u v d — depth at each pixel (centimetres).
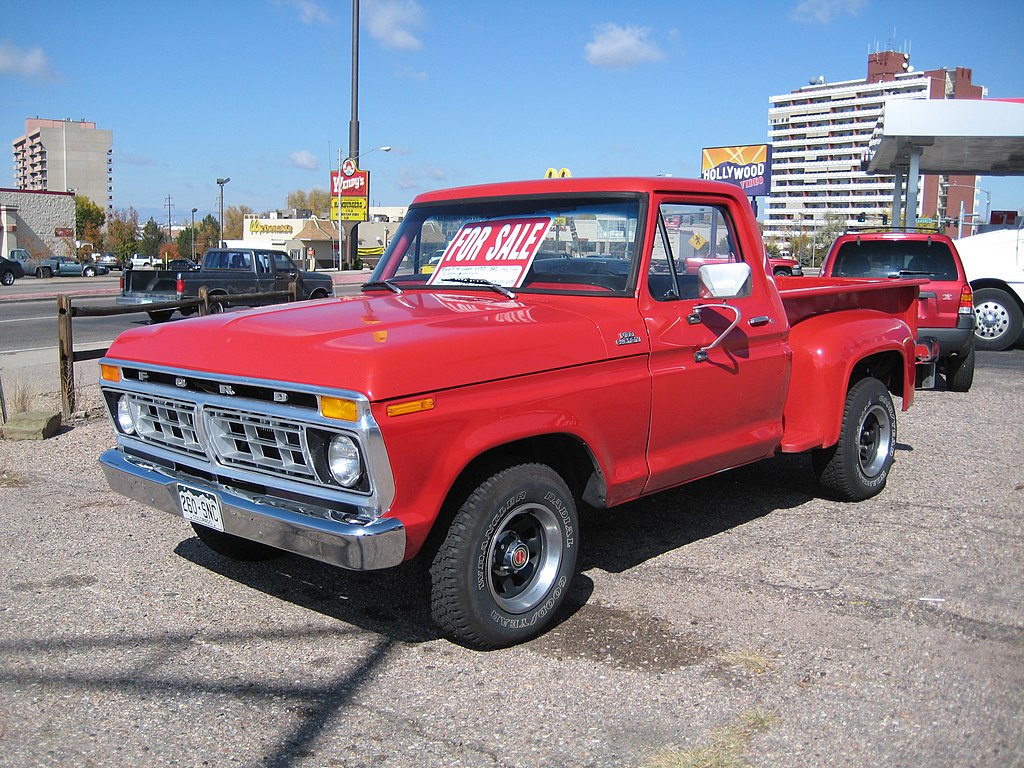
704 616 413
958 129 1388
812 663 366
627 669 362
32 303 2584
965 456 714
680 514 568
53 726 319
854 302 601
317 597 438
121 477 414
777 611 418
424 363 339
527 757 301
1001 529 536
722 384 468
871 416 593
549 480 384
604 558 489
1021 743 307
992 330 1396
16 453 709
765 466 686
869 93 17062
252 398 357
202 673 359
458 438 348
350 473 331
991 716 325
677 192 455
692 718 325
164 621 409
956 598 432
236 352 369
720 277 415
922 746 305
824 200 17788
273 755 302
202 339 389
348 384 326
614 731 316
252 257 2123
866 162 1820
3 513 561
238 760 299
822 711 329
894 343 590
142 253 8712
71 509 571
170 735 313
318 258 9269
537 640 389
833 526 542
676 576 462
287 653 378
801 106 17875
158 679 354
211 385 371
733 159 3834
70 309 818
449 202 503
